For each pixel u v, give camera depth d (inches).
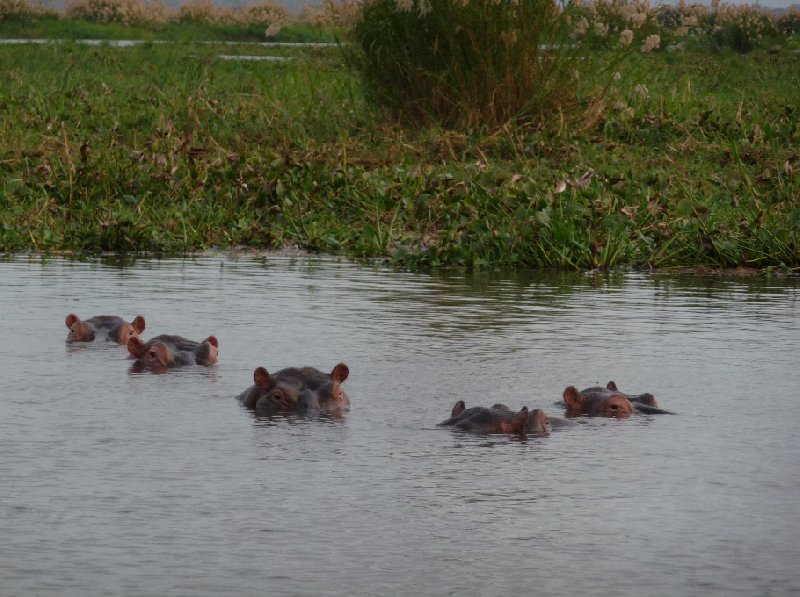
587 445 765.3
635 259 1614.2
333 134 2325.3
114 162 1987.0
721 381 935.7
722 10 4443.9
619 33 2613.2
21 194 1877.5
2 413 821.2
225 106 2524.6
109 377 932.6
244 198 1871.3
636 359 1010.7
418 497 663.1
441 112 2310.5
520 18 2268.7
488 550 588.4
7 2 6215.6
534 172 1972.2
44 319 1150.3
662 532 613.9
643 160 2135.8
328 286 1380.4
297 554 579.8
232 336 1087.0
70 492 661.3
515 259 1581.0
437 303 1277.1
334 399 847.7
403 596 534.6
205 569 560.1
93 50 4242.1
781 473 709.9
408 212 1830.7
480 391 895.7
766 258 1603.1
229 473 699.4
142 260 1585.9
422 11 2191.2
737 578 557.0
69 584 540.7
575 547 593.0
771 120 2466.8
